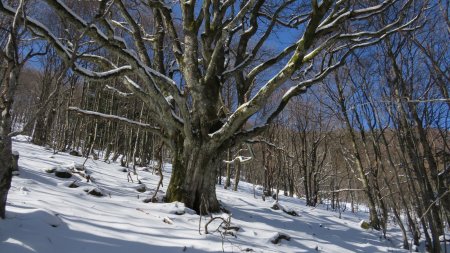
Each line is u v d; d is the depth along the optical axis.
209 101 7.70
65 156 12.73
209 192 7.67
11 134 3.07
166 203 7.16
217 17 7.81
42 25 4.91
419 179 8.51
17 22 3.47
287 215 10.07
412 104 8.52
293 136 21.73
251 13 9.40
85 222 4.98
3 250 3.52
